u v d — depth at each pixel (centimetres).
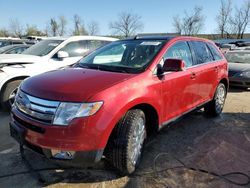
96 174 352
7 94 583
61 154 295
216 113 590
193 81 464
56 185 328
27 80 360
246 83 929
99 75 349
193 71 465
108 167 367
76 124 288
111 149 326
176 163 387
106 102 302
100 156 304
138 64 388
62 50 694
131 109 341
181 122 555
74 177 345
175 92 415
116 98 312
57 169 361
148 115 387
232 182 344
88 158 297
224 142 462
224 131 513
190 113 483
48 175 348
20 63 609
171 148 435
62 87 310
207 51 548
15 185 326
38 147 304
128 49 429
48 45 707
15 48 1209
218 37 4441
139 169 367
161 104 385
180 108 441
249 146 450
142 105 355
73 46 720
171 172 363
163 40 438
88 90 304
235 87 969
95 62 427
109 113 303
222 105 616
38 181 335
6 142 441
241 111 657
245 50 1168
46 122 297
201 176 356
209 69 522
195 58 490
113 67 392
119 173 352
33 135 303
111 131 308
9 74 580
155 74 378
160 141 459
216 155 415
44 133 295
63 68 414
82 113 290
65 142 290
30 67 615
